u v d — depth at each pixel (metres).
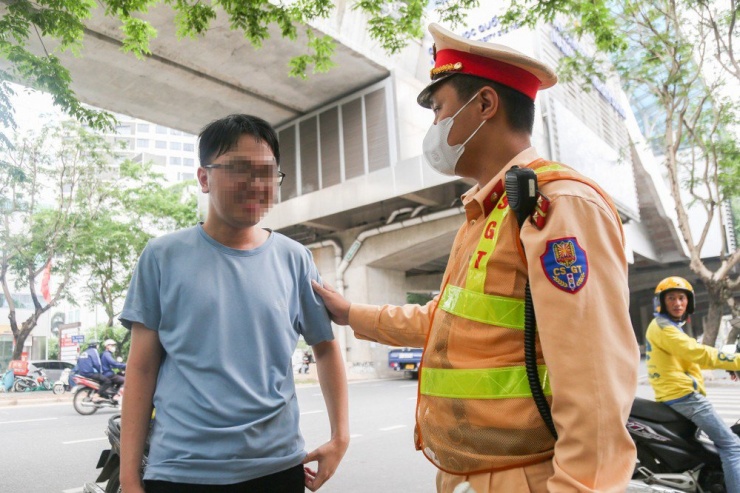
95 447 6.60
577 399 1.02
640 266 31.25
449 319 1.32
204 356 1.49
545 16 6.84
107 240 20.95
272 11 6.26
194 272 1.54
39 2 5.83
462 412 1.25
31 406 12.80
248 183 1.51
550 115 15.46
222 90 16.28
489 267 1.25
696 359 3.08
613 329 1.07
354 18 14.92
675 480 3.16
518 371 1.19
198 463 1.42
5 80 6.51
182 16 6.22
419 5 6.66
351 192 16.94
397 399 11.11
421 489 4.54
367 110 17.08
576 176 1.20
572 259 1.08
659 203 23.22
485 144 1.40
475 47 1.36
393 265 19.84
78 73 14.52
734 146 13.60
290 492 1.55
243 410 1.47
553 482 1.03
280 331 1.60
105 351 10.55
